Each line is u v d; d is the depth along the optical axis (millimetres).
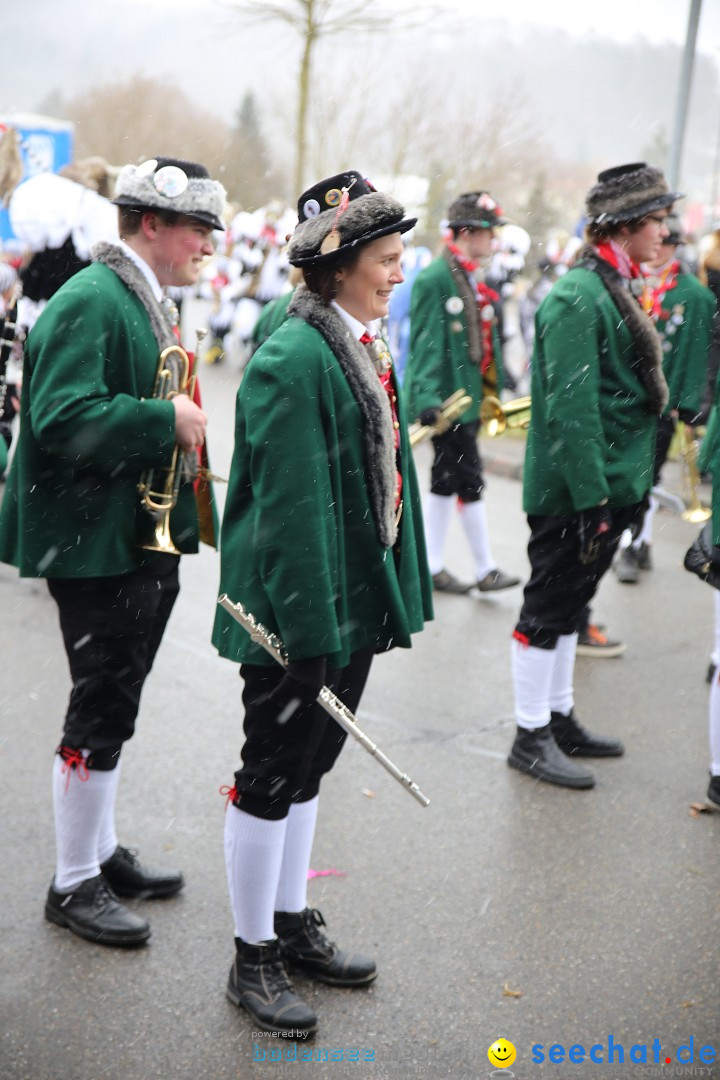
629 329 4113
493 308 6488
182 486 3342
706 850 3936
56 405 2951
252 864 2926
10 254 6184
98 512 3090
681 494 8766
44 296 6184
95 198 6141
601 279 4125
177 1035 2904
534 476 4277
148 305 3176
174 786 4172
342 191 2775
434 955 3287
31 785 4098
